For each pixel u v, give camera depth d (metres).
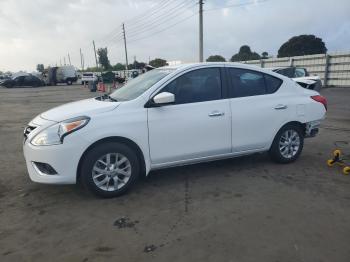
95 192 4.30
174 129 4.61
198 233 3.46
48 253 3.17
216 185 4.79
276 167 5.55
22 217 3.91
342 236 3.36
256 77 5.35
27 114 13.95
